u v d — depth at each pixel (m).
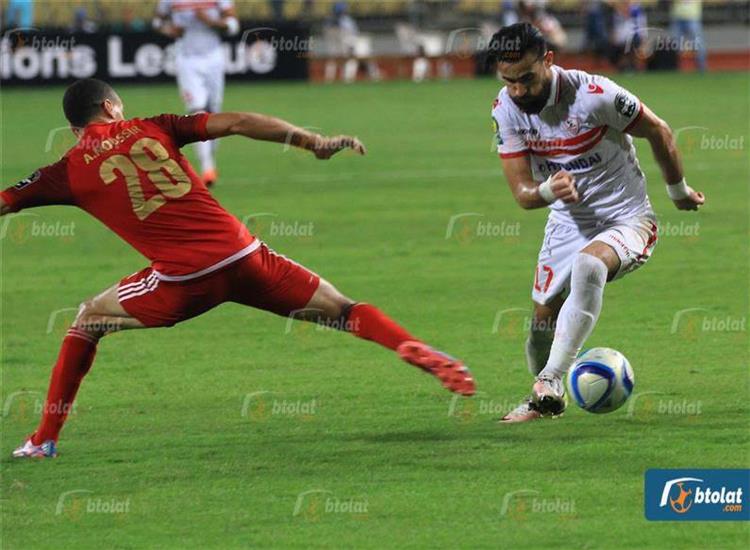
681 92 93.81
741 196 52.44
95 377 28.91
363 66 118.25
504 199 53.03
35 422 25.53
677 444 22.66
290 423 24.89
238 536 18.89
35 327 34.19
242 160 67.69
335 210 51.22
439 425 24.44
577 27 127.06
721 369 28.03
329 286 22.48
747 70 117.06
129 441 23.89
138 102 88.75
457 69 118.88
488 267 40.62
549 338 25.27
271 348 31.42
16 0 106.31
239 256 21.94
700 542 18.39
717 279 37.78
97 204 21.86
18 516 19.97
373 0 127.62
